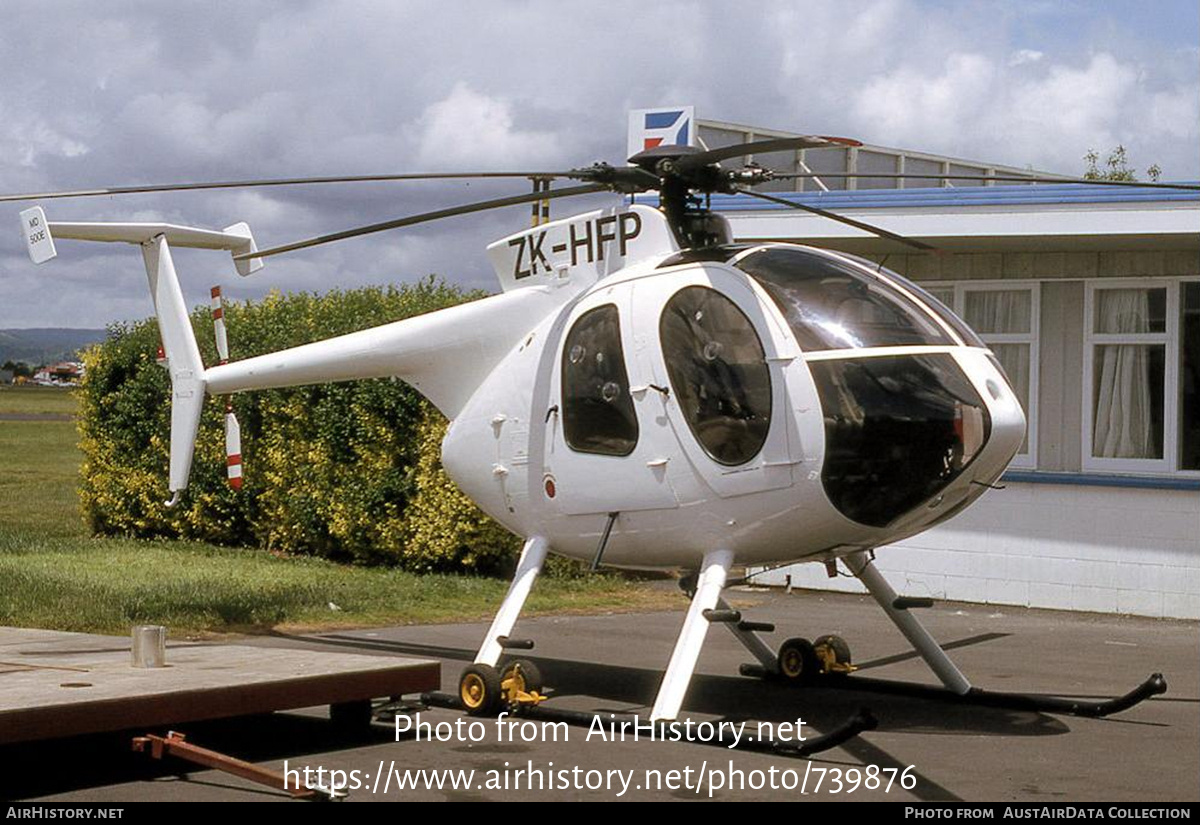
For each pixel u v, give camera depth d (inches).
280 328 689.6
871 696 381.1
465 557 630.5
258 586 563.5
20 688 279.3
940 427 312.5
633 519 346.3
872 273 336.2
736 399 323.9
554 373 362.9
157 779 278.1
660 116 700.7
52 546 700.0
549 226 380.8
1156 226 551.5
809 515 318.0
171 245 454.3
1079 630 534.6
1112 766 296.0
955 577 621.3
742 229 631.2
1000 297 644.1
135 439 747.4
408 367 399.5
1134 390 617.3
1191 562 573.6
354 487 657.6
